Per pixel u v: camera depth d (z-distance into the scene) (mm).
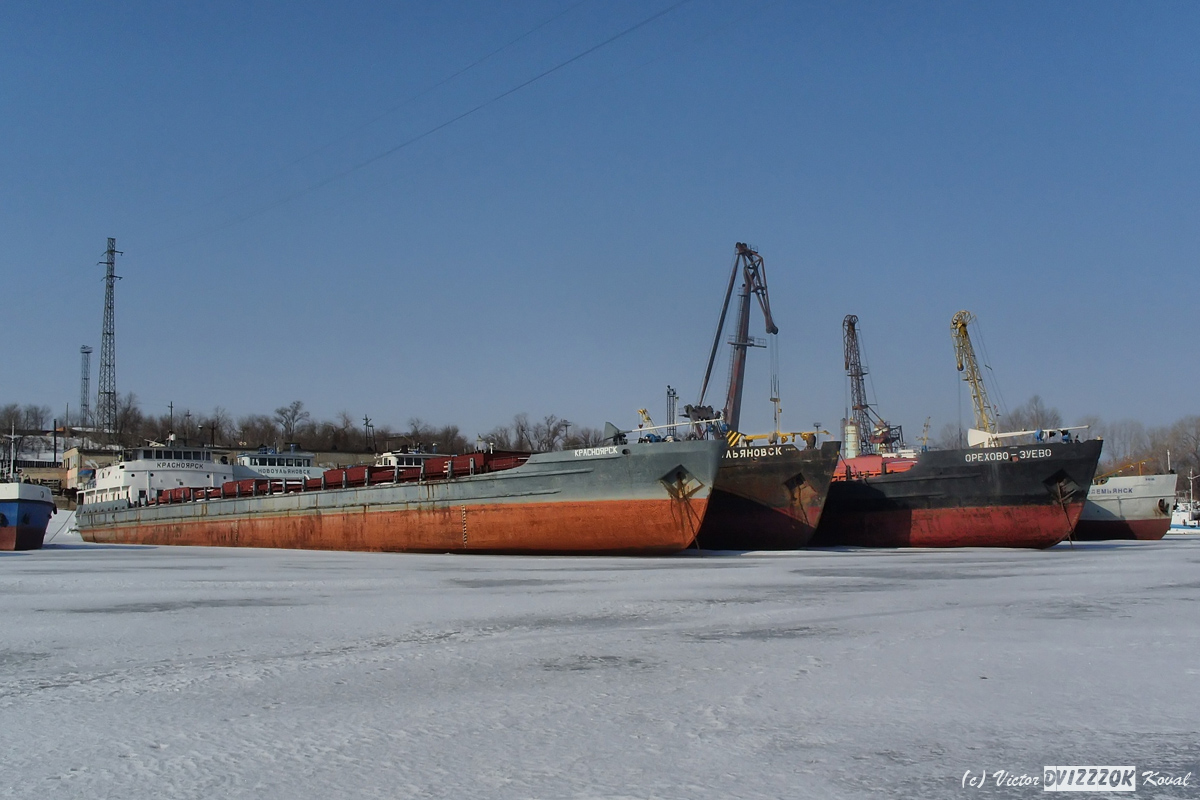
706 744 11875
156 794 10078
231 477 82625
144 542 75188
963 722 12875
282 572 37844
